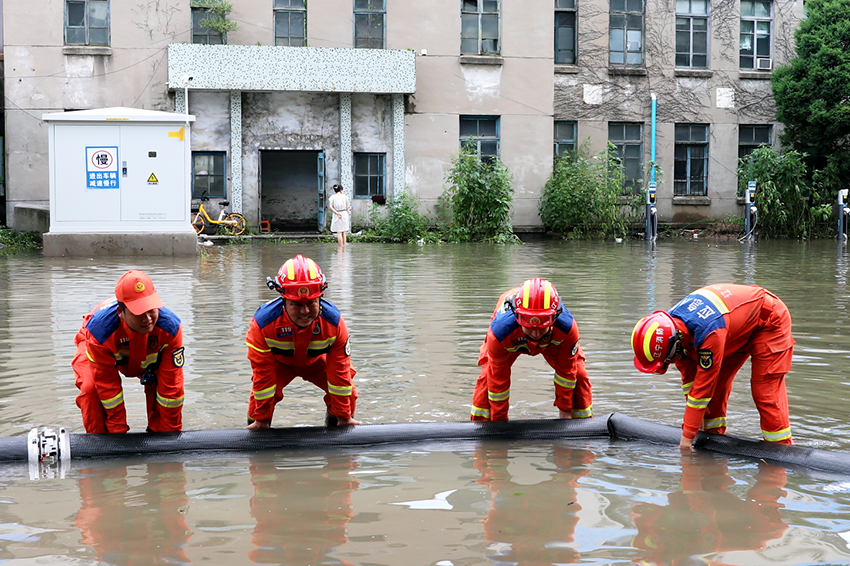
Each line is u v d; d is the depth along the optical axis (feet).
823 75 77.05
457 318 29.22
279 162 81.51
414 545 9.91
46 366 21.13
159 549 9.82
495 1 76.59
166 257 53.52
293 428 15.29
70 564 9.39
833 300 33.86
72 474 13.29
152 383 15.70
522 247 66.33
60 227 53.93
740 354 15.35
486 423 15.78
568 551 9.74
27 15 67.67
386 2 73.92
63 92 68.54
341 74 70.69
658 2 81.92
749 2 84.38
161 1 69.26
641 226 81.82
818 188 80.94
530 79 77.20
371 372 20.70
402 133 74.43
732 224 82.84
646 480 12.71
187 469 13.52
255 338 15.01
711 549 9.84
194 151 70.74
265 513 11.12
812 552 9.75
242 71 68.85
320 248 63.72
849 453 13.48
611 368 21.27
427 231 73.20
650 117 82.43
